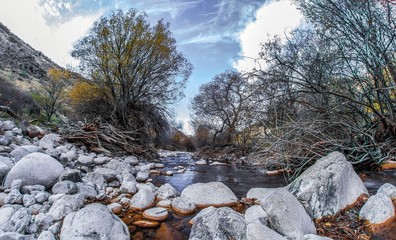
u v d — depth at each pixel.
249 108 6.73
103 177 4.94
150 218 3.46
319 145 5.43
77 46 11.98
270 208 2.69
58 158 5.61
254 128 7.74
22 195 3.43
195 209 3.81
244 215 3.35
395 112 5.88
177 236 3.00
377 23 5.72
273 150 5.64
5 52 29.50
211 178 6.30
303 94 6.45
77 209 3.31
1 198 3.29
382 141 5.76
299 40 6.88
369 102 5.68
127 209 3.76
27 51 34.75
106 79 11.95
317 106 6.10
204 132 21.61
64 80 16.42
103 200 4.07
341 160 3.46
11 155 4.83
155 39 12.11
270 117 6.55
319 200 3.04
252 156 6.55
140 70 12.15
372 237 2.57
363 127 5.84
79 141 8.25
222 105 18.06
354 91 6.22
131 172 6.20
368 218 2.80
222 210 2.69
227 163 9.25
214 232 2.48
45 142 6.92
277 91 6.30
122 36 11.55
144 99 12.45
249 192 4.45
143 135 11.35
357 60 5.86
